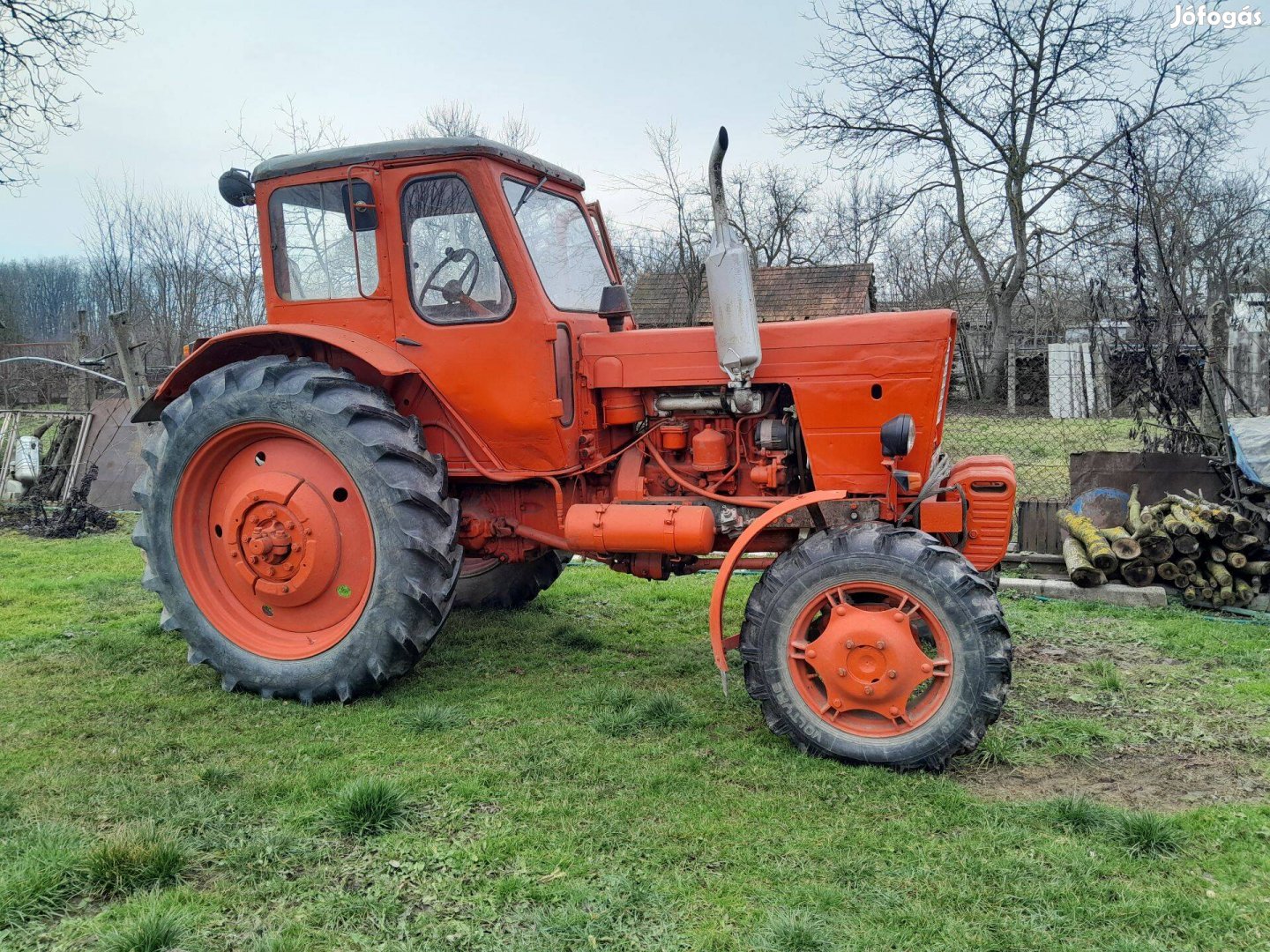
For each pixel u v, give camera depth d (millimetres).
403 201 3920
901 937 2242
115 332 9016
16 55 12211
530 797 2996
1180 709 3842
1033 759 3348
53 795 2990
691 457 4055
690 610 5469
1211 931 2277
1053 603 5480
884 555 3191
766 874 2533
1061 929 2283
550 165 4277
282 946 2188
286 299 4199
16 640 4770
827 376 3674
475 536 4195
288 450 3996
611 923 2301
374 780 2896
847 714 3316
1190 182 12531
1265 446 5621
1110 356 8945
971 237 21250
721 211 3525
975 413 17141
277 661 3918
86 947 2213
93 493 9609
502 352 3881
